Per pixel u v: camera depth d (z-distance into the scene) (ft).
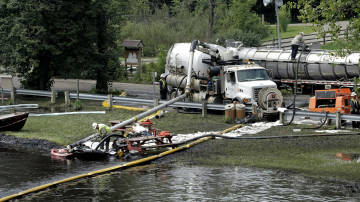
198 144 114.73
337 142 112.37
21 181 88.48
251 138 117.91
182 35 369.09
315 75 191.31
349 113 135.44
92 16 203.21
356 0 102.32
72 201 76.59
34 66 200.23
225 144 113.60
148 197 77.56
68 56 205.16
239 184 83.15
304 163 95.30
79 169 96.43
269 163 96.27
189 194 78.43
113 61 221.46
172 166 97.19
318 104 142.92
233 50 169.48
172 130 131.75
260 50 207.51
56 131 133.59
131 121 120.98
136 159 103.96
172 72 183.62
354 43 108.06
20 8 194.18
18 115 132.46
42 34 193.36
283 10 373.81
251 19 344.08
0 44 196.95
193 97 168.14
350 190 78.18
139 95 210.18
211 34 316.60
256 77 152.25
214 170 92.79
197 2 416.46
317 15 106.42
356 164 93.15
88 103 188.65
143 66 295.69
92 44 213.87
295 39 193.67
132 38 372.79
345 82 183.52
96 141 121.39
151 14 427.74
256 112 141.38
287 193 77.56
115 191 81.25
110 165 99.09
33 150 115.03
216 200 75.15
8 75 199.41
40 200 77.61
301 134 120.88
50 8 192.34
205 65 169.78
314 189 79.15
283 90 202.18
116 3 233.55
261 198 75.51
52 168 97.55
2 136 128.77
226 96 155.33
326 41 289.33
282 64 198.70
